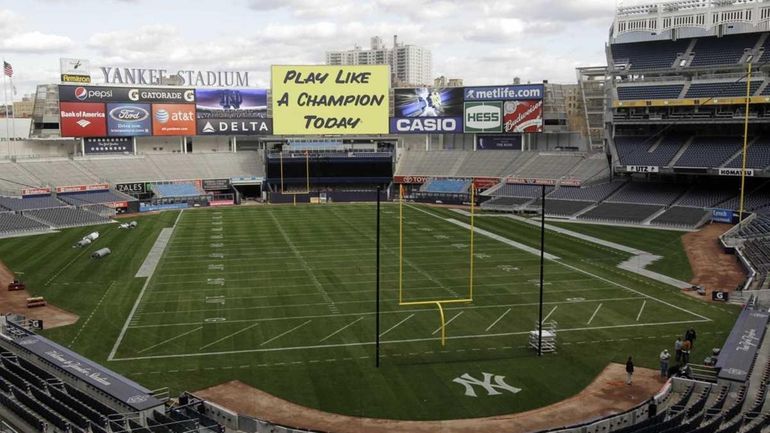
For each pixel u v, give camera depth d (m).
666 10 79.12
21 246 57.06
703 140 76.94
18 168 82.94
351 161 99.56
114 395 23.30
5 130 111.69
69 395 23.14
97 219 72.88
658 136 80.75
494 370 28.23
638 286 42.47
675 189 76.25
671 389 25.97
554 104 99.50
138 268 48.09
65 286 42.78
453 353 30.27
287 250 54.91
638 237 61.03
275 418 23.81
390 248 55.78
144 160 96.31
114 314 36.44
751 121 70.62
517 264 49.19
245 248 56.00
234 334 32.94
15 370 25.92
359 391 26.12
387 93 99.56
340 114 99.62
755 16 74.69
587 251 54.50
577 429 21.98
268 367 28.61
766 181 72.62
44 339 29.91
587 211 74.31
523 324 34.44
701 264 49.03
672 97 75.19
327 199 95.25
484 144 102.19
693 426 20.77
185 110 97.75
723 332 33.06
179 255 52.97
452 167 99.44
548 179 87.06
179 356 29.89
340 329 33.66
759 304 36.16
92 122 92.19
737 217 65.19
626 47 82.31
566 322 34.78
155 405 22.48
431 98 99.56
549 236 62.16
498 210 81.19
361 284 42.91
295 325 34.34
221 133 99.81
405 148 108.31
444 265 48.84
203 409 23.47
